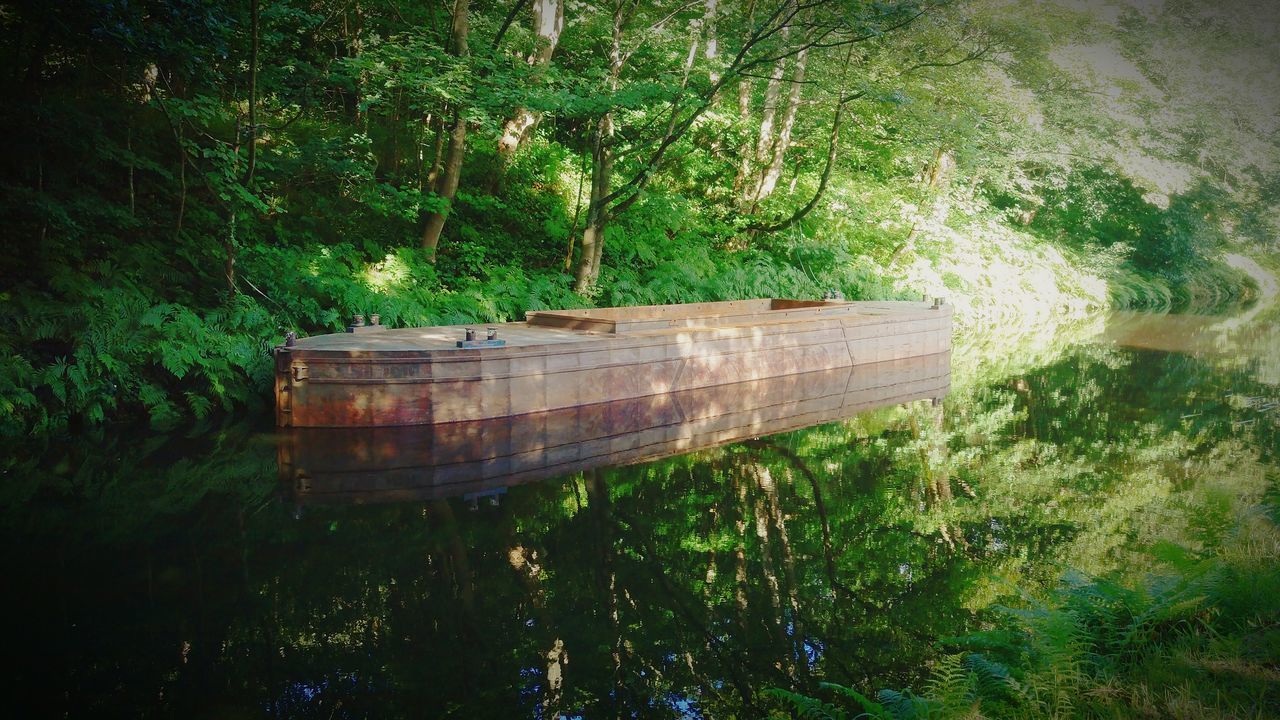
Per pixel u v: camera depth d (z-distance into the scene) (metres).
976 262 30.84
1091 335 26.48
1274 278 45.16
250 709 5.02
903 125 25.33
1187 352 22.33
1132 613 4.96
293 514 8.47
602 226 18.02
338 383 11.13
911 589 6.82
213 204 14.91
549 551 7.75
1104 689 4.13
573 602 6.69
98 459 9.93
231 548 7.54
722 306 17.89
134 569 7.03
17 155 12.76
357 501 8.91
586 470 10.29
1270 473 9.83
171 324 11.95
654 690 5.36
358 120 19.05
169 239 13.77
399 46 14.64
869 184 28.42
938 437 12.45
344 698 5.18
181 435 10.96
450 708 5.11
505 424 11.75
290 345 11.40
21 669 5.38
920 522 8.45
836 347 17.73
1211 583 4.97
